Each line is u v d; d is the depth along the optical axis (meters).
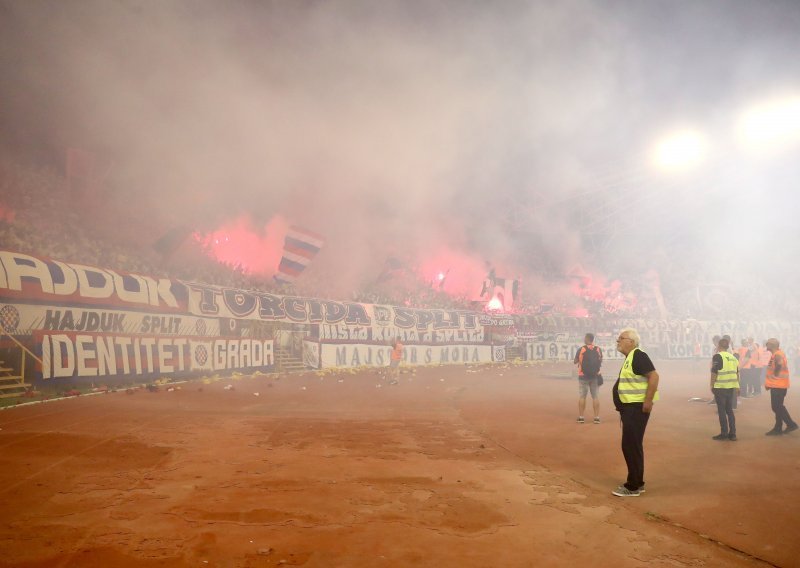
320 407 13.76
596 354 11.74
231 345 22.16
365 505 5.80
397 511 5.64
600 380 11.79
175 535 4.80
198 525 5.07
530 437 10.05
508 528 5.23
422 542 4.81
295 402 14.66
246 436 9.51
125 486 6.27
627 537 5.07
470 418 12.28
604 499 6.27
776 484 6.90
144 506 5.57
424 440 9.59
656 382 6.38
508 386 20.20
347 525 5.18
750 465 7.92
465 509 5.76
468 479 6.99
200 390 16.72
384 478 6.92
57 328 15.23
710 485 6.85
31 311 14.54
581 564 4.43
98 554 4.35
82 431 9.47
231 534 4.87
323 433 9.99
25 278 14.41
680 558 4.60
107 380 16.47
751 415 13.09
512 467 7.72
